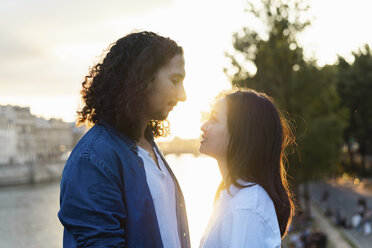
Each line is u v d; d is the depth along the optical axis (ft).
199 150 8.60
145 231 6.84
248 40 90.27
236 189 7.87
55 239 161.99
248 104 8.00
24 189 321.11
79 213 6.38
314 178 98.02
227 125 8.11
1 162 414.00
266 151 7.92
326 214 125.80
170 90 7.23
